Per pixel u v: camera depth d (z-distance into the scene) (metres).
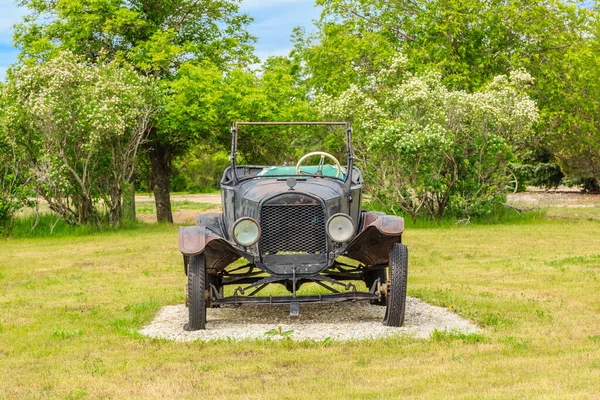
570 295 10.27
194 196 55.81
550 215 26.11
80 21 26.42
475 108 22.25
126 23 26.27
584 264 13.68
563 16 31.48
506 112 23.52
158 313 9.53
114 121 21.30
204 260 8.20
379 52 30.92
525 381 5.93
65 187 22.09
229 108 24.61
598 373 6.10
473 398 5.44
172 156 28.59
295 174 9.48
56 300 10.67
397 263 8.12
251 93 25.34
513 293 10.47
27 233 21.98
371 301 10.00
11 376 6.57
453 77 29.48
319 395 5.71
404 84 22.95
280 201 8.14
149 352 7.27
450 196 22.86
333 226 7.92
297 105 26.62
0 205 21.86
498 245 17.16
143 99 22.97
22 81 21.42
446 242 17.88
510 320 8.45
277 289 11.05
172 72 27.31
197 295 8.07
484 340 7.42
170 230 23.17
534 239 18.38
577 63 30.19
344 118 23.59
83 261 15.59
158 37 25.83
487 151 22.62
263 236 8.15
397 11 32.50
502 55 30.55
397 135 21.73
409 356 6.87
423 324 8.36
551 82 30.08
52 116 20.86
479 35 30.77
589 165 39.34
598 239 18.30
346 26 33.31
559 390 5.60
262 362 6.78
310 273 8.09
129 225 24.53
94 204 23.98
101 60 26.33
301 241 8.16
